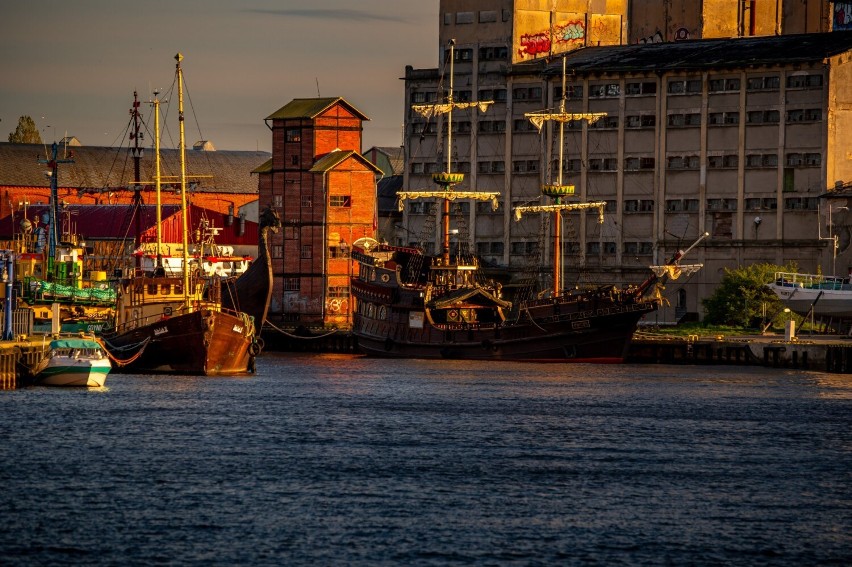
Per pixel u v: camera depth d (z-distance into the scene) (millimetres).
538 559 125500
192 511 138625
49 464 158875
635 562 125500
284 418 199125
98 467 157750
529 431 191500
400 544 128875
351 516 137875
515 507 143000
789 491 153625
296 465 161625
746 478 160000
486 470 161250
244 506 141000
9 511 137500
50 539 128500
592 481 156375
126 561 122875
